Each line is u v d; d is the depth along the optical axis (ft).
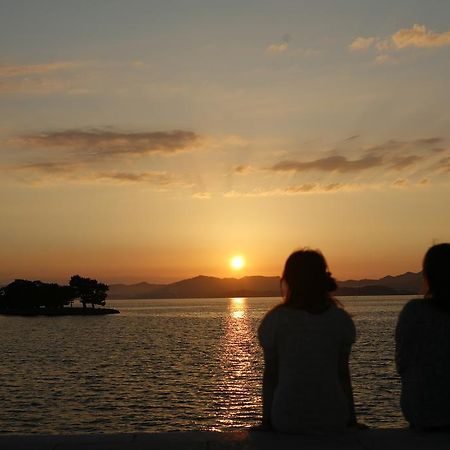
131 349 125.49
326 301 12.00
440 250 12.62
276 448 11.26
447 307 12.51
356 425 12.35
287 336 11.78
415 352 12.47
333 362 11.82
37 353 118.52
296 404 11.74
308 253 11.99
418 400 12.34
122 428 46.60
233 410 53.67
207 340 150.41
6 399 60.44
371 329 177.17
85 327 227.81
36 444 11.81
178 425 47.73
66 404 57.21
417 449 11.19
